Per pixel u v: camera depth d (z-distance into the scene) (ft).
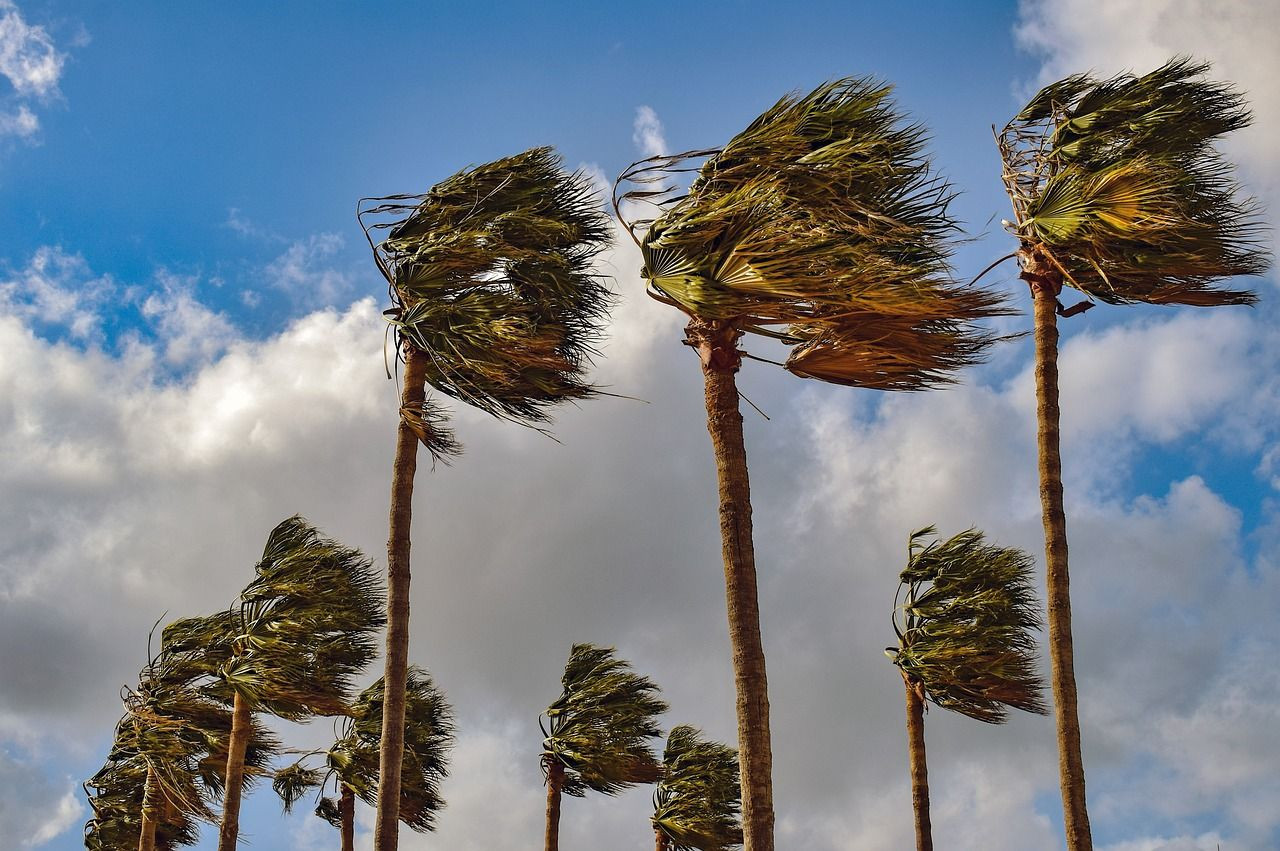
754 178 34.04
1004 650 70.18
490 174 54.70
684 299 35.73
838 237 33.14
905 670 73.05
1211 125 54.39
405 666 53.93
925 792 71.92
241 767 79.46
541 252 53.72
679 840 100.12
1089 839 53.16
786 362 38.06
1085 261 56.08
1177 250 53.06
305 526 79.82
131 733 89.20
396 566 54.65
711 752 102.27
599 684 91.71
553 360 52.13
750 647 35.94
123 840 103.65
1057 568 56.34
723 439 37.50
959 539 73.56
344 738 97.19
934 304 33.53
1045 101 57.62
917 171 35.42
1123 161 53.62
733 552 36.68
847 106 35.29
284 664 76.28
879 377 37.91
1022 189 58.54
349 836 96.73
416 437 56.03
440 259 53.42
